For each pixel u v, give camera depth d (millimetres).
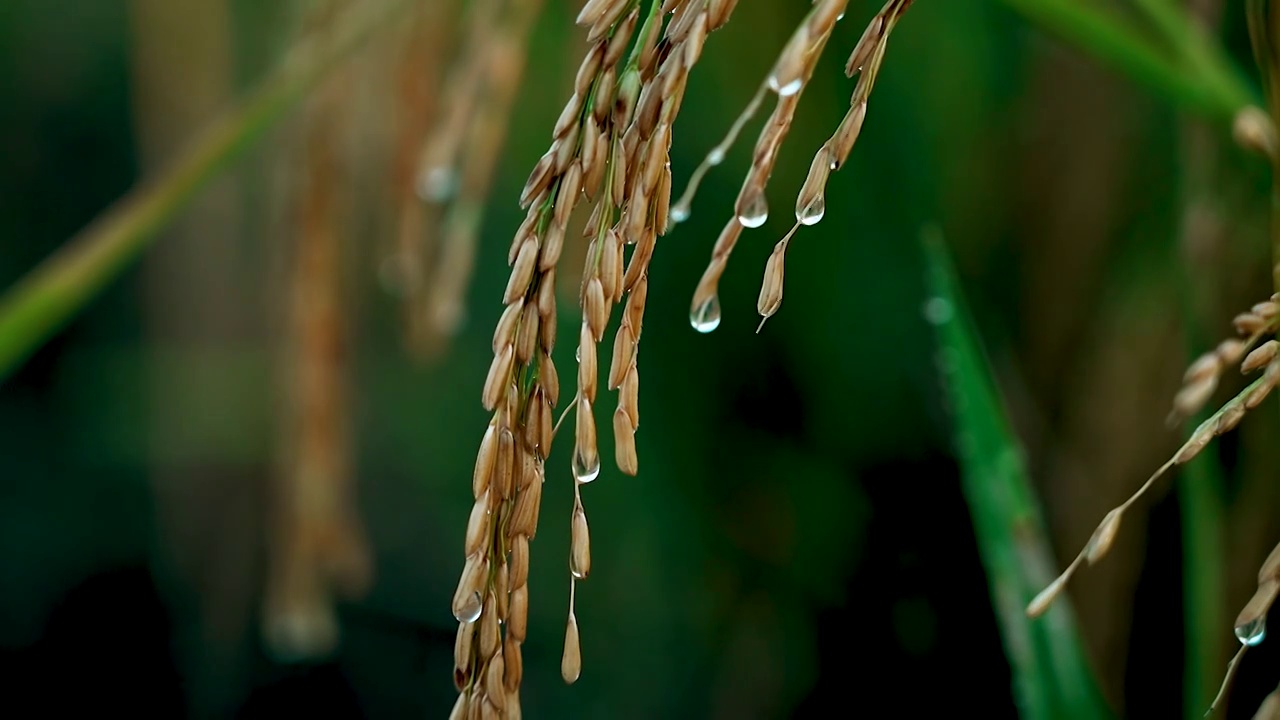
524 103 1006
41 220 1917
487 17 662
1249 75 752
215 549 1450
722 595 1101
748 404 1062
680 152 1036
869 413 1027
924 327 981
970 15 942
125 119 1954
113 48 1959
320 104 736
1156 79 616
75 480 1646
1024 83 956
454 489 1398
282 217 797
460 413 1376
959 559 994
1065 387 952
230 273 1389
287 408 834
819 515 1045
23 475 1649
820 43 492
